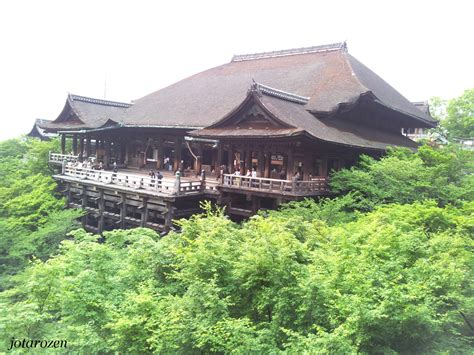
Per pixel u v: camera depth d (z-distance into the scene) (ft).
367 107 114.11
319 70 121.70
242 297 38.09
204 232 45.57
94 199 110.63
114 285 42.22
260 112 81.56
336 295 30.81
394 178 72.43
